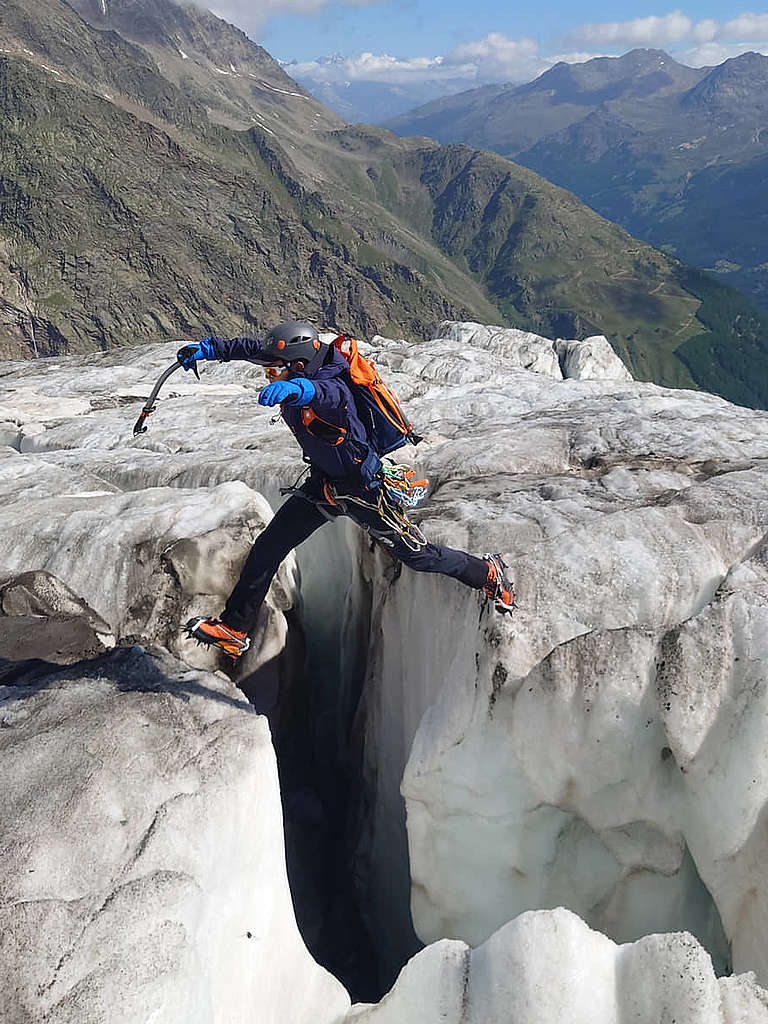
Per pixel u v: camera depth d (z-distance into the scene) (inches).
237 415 613.9
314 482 177.9
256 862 183.6
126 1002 132.5
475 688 228.7
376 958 312.0
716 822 197.0
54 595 290.2
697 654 199.5
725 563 241.4
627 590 232.4
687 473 328.5
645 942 168.4
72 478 404.2
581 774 213.5
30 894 143.5
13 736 183.8
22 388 853.2
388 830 298.8
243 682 301.1
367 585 332.8
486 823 226.7
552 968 162.7
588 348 1349.7
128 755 176.7
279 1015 184.9
